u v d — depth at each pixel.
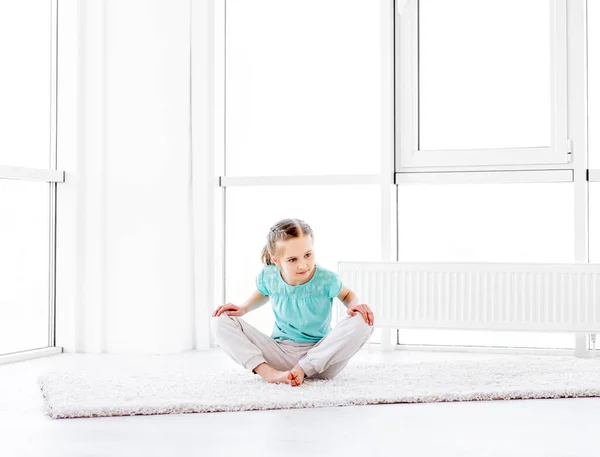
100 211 3.46
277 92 3.86
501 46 3.54
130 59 3.44
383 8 3.58
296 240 2.36
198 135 3.61
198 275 3.60
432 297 3.35
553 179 3.43
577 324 3.21
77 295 3.47
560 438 1.71
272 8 3.87
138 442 1.68
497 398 2.17
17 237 3.33
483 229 3.59
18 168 3.19
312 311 2.44
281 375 2.32
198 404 2.00
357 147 3.75
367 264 3.43
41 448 1.63
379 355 3.34
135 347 3.44
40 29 3.48
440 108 3.62
